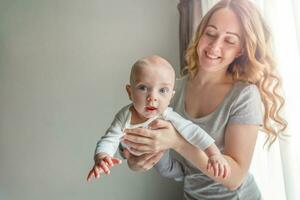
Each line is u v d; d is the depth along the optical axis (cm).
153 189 197
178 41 196
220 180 101
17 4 203
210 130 107
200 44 108
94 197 199
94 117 199
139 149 101
